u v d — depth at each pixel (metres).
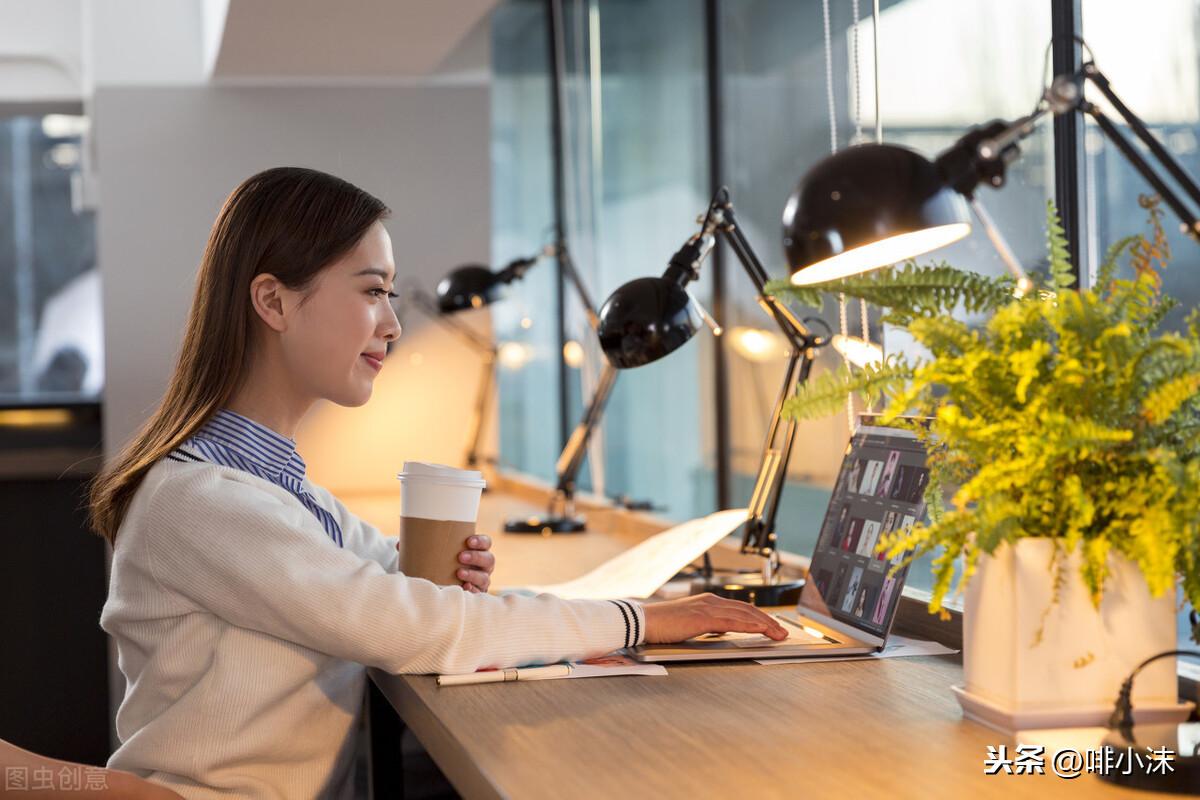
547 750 1.12
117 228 4.36
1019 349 1.14
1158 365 1.09
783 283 1.31
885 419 1.21
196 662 1.48
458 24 3.68
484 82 4.58
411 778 2.06
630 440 3.62
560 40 4.13
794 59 2.57
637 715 1.24
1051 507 1.12
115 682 4.54
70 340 8.53
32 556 4.53
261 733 1.47
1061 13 1.72
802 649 1.51
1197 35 1.50
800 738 1.15
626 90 3.58
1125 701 1.08
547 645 1.43
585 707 1.27
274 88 4.44
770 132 2.71
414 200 4.55
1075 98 1.20
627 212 3.62
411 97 4.54
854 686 1.36
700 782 1.02
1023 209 1.84
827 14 2.42
